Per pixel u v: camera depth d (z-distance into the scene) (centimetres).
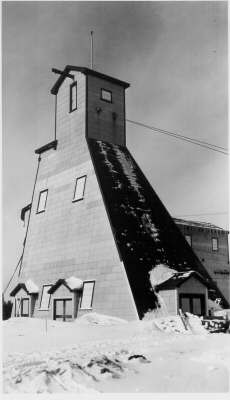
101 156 3494
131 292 2734
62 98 3922
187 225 4616
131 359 1511
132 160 3725
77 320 2898
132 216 3209
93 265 3091
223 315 2705
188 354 1591
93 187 3312
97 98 3694
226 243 4897
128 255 2919
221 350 1611
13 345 1844
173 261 3109
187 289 2772
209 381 1266
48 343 1895
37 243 3769
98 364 1399
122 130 3816
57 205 3675
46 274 3519
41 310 3384
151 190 3575
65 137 3803
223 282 4731
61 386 1230
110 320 2748
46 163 3997
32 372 1306
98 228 3144
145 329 2264
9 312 3991
